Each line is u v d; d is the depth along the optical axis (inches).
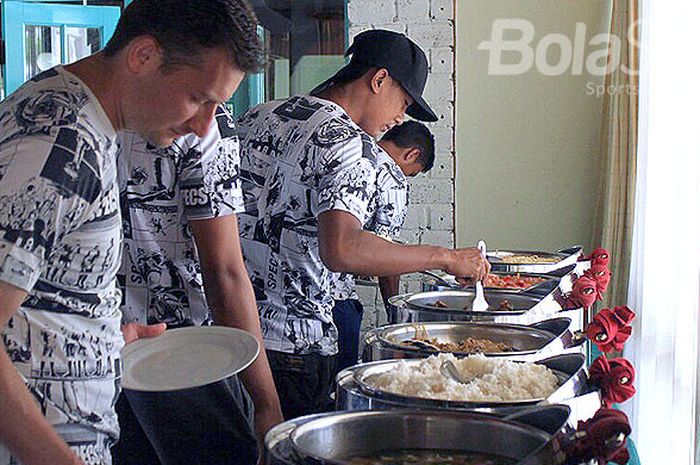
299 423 49.8
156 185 73.8
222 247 75.2
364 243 86.0
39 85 52.8
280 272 90.3
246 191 91.0
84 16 199.0
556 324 81.4
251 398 77.9
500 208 182.5
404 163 138.3
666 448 132.9
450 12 175.6
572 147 179.6
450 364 65.9
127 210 74.2
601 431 46.3
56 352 54.4
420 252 91.7
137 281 76.2
